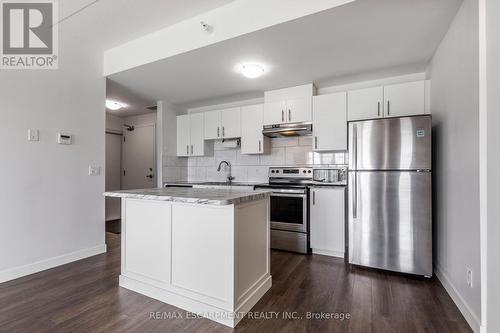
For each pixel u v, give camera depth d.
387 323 1.64
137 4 2.16
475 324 1.54
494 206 1.38
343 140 3.10
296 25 2.00
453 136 1.95
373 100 2.95
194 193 1.95
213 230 1.74
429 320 1.67
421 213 2.27
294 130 3.33
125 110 4.84
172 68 2.85
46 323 1.64
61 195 2.66
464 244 1.74
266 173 3.94
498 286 1.34
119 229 4.29
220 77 3.13
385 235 2.40
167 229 1.93
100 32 2.64
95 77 2.99
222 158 4.36
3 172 2.23
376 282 2.24
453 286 1.94
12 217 2.29
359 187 2.51
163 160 4.20
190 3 2.16
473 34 1.59
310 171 3.55
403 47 2.37
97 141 3.01
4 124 2.24
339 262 2.75
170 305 1.88
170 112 4.35
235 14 2.16
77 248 2.80
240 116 3.82
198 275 1.79
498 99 1.33
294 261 2.78
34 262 2.44
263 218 2.08
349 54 2.51
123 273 2.17
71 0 2.10
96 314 1.75
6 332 1.54
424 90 2.71
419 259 2.28
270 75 3.04
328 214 2.96
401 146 2.33
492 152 1.40
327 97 3.20
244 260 1.80
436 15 1.88
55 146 2.61
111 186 5.24
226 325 1.64
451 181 1.99
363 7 1.79
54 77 2.60
